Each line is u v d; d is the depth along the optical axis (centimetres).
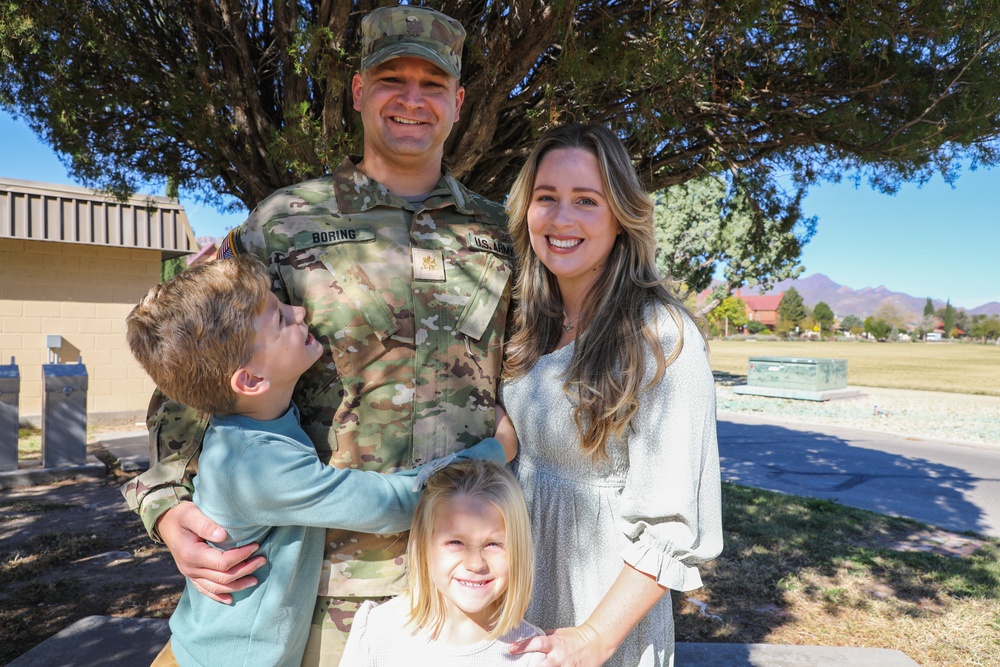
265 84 463
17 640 361
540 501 170
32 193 955
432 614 141
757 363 1983
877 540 588
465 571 136
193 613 145
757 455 1027
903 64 400
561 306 180
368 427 161
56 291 1020
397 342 164
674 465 147
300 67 328
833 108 421
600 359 155
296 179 378
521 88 444
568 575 165
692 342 153
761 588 460
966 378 2742
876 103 429
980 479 866
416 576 142
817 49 383
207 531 136
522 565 139
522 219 176
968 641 392
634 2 385
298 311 150
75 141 413
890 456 1025
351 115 385
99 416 1048
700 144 491
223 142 418
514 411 176
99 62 383
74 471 732
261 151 427
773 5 330
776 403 1769
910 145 409
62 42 355
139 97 393
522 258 180
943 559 532
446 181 184
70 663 318
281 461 134
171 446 151
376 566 156
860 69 419
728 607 430
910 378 2742
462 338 173
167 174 480
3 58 362
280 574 142
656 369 149
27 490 686
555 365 169
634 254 165
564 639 139
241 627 139
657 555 144
